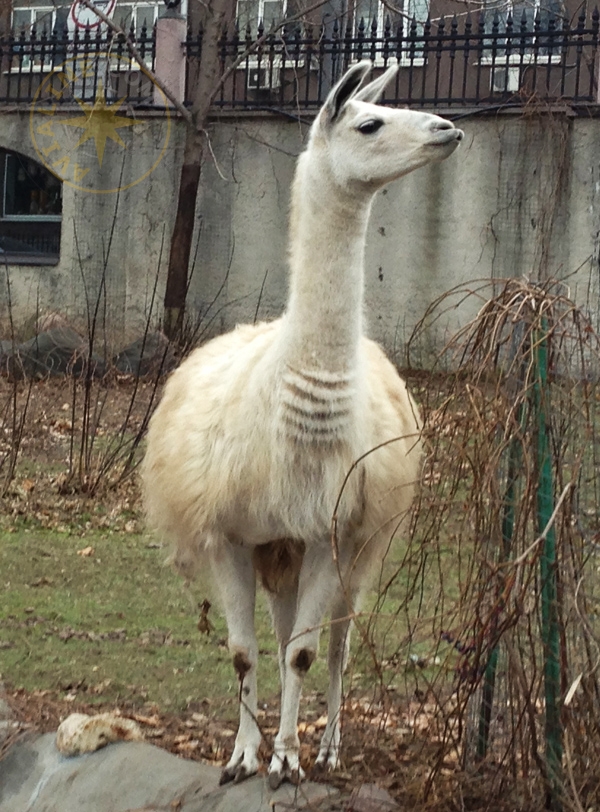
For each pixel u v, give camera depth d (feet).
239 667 14.29
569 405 12.25
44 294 54.90
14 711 16.72
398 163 13.16
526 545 12.47
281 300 52.16
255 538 14.47
